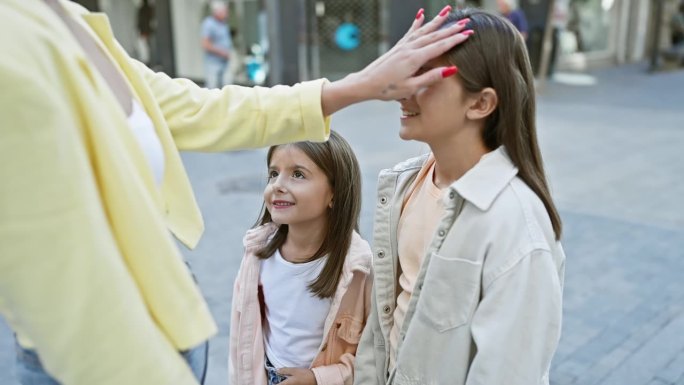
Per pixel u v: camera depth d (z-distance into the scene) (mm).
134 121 996
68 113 785
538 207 1228
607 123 8477
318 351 1655
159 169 1041
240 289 1736
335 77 12883
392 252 1457
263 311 1781
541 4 11906
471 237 1210
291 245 1698
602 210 4926
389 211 1467
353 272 1607
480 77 1195
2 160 732
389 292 1455
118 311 802
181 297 918
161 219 917
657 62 14938
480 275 1202
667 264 3895
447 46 1154
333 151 1618
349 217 1645
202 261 4023
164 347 878
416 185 1450
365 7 12539
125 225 862
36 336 794
